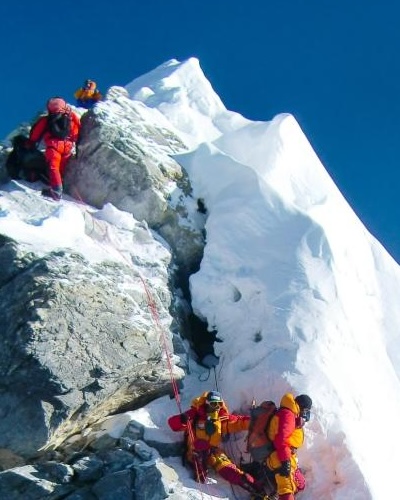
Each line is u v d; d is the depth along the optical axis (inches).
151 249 354.9
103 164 375.6
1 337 288.4
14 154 377.7
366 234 406.0
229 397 317.4
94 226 345.4
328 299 332.8
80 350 287.9
